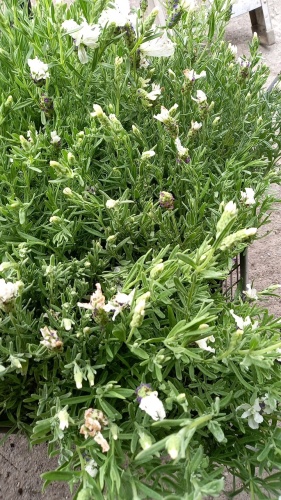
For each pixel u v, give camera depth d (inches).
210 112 17.3
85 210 13.9
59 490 18.9
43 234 14.6
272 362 11.3
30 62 14.7
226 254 14.3
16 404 13.8
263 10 37.5
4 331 12.0
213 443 12.9
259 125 17.1
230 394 11.2
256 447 12.2
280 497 10.6
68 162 13.8
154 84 16.7
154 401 10.2
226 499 17.7
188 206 15.6
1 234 13.9
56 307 12.5
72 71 16.1
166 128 14.7
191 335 10.9
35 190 15.1
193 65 18.0
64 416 10.5
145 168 14.5
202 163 15.9
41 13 17.4
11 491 19.0
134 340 12.2
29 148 13.8
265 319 13.1
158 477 10.8
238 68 18.6
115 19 14.5
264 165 16.8
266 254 26.9
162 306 13.4
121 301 11.3
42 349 11.9
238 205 15.1
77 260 14.2
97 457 10.9
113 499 10.2
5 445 19.9
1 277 12.9
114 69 15.6
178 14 16.8
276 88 19.5
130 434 10.8
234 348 11.3
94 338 12.5
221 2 18.0
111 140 14.6
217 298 14.4
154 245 14.7
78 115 16.5
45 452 19.6
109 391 11.3
